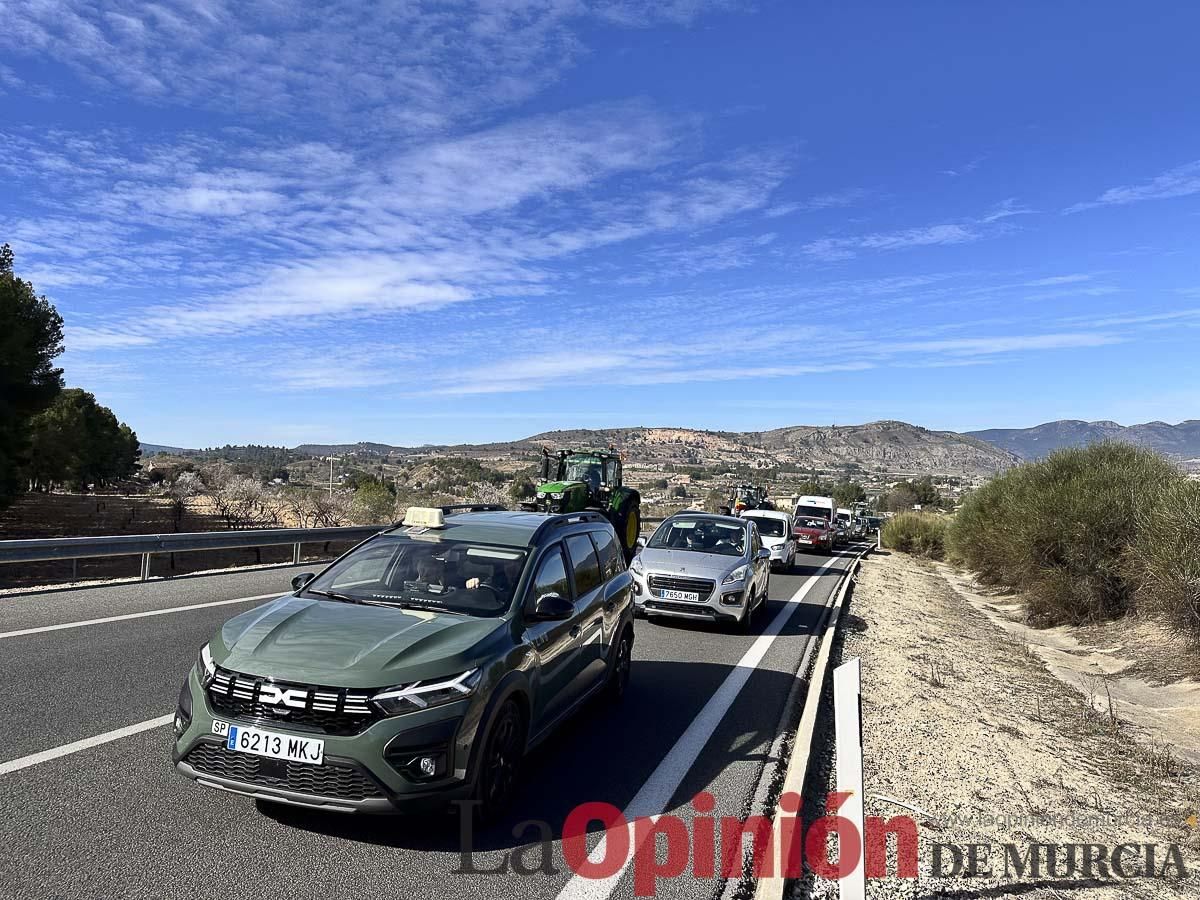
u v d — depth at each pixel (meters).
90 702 6.11
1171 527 12.30
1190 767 6.95
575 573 6.25
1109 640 13.02
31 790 4.48
